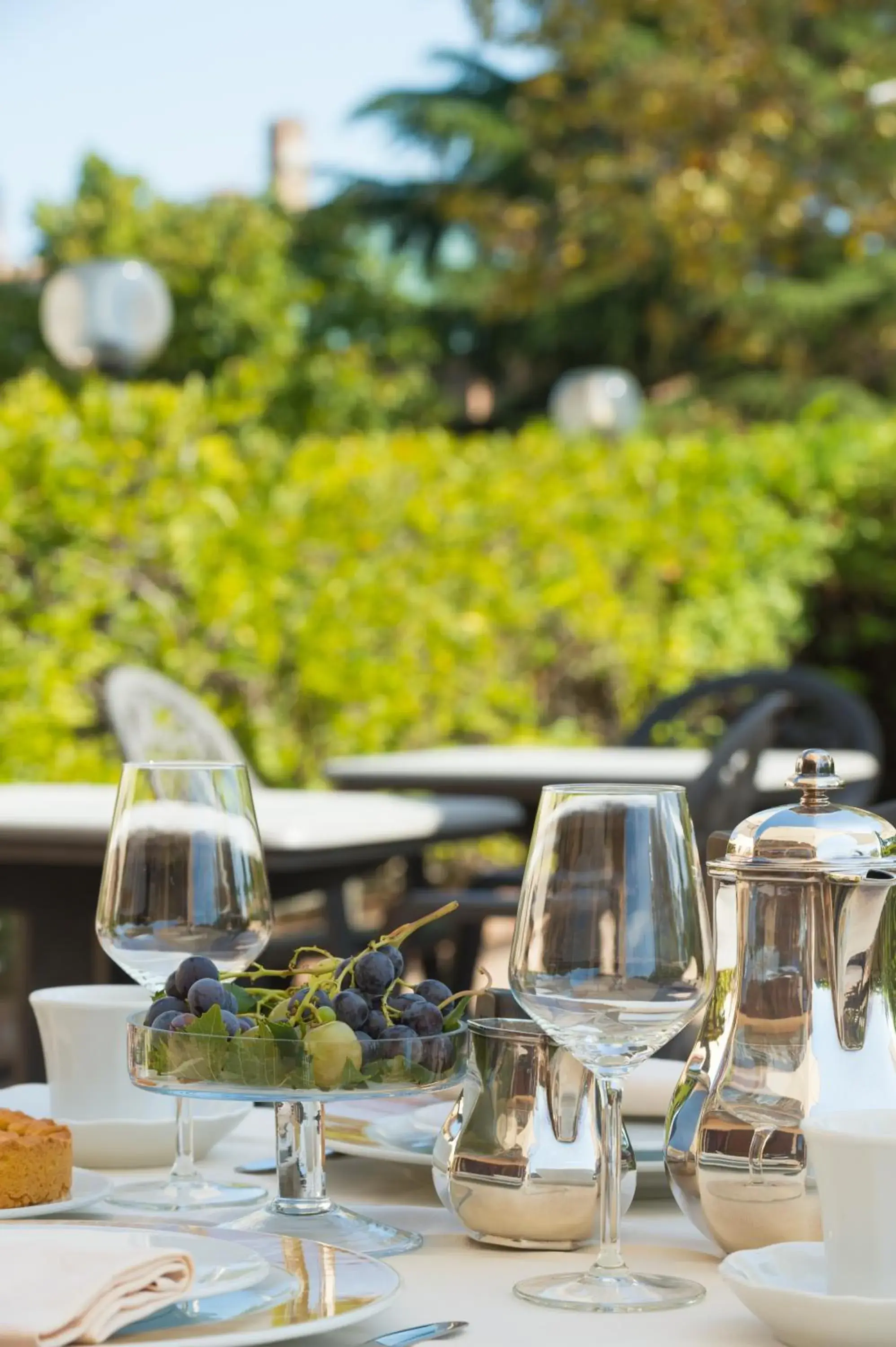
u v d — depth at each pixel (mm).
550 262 10883
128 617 4832
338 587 5293
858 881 933
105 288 6137
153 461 4887
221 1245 825
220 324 13891
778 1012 947
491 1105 987
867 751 4199
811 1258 858
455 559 5715
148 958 1112
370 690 5285
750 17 9766
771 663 6965
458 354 17516
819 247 15148
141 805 1123
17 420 4746
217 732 3512
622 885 864
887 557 8141
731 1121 946
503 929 6469
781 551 7316
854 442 8023
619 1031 868
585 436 6926
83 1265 739
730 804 2936
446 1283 902
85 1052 1195
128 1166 1173
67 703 4668
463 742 5910
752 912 959
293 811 3041
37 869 2703
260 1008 1004
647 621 6527
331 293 16922
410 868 3918
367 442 5879
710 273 10188
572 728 6293
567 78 10844
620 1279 889
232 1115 1200
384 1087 927
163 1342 724
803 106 9680
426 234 17484
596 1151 976
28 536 4715
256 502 5234
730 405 15734
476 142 16656
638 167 9961
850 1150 797
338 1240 965
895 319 15438
